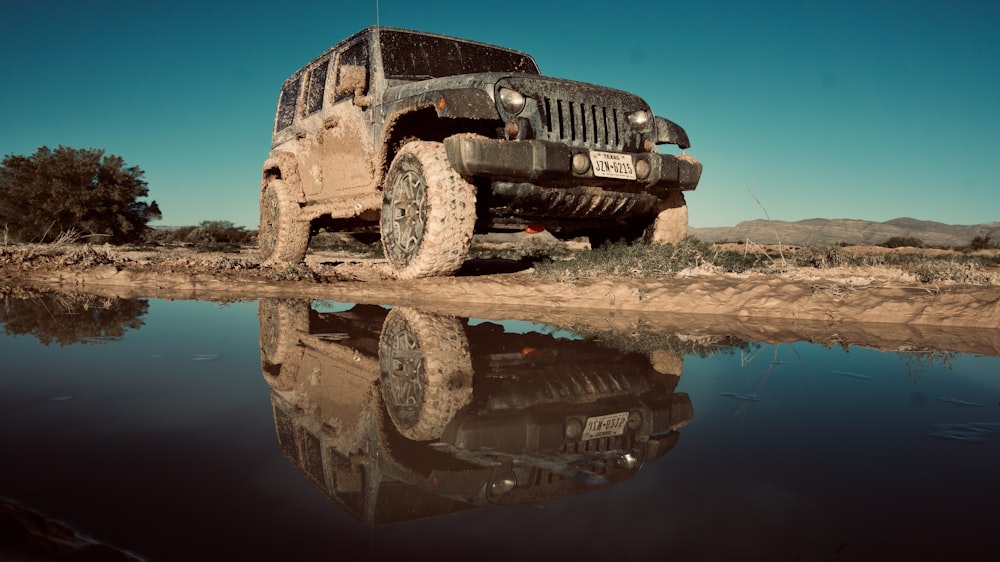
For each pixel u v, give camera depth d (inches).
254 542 33.8
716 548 34.0
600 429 59.0
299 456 48.9
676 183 204.1
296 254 296.0
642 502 40.9
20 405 63.1
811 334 126.4
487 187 203.2
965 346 113.2
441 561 31.8
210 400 66.9
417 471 46.6
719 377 84.1
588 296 170.1
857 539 35.7
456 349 102.7
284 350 99.3
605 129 196.2
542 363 92.1
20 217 669.3
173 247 587.2
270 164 303.6
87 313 139.5
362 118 228.5
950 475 47.4
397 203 206.5
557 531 36.0
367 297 180.1
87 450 49.4
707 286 175.6
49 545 32.8
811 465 49.1
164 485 42.1
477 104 175.9
